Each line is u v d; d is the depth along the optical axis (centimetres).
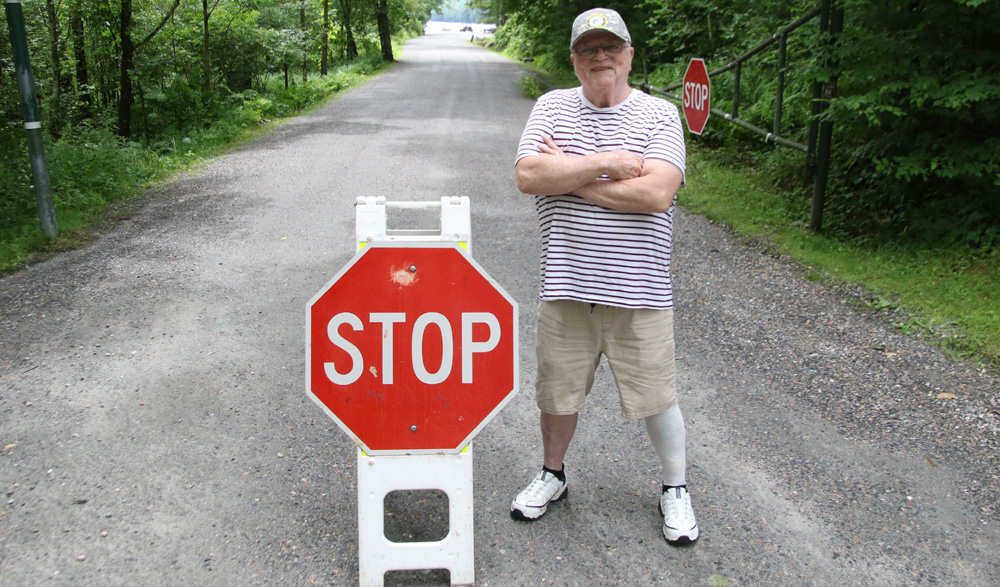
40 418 367
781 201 796
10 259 619
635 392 273
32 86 657
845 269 587
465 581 259
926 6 585
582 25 253
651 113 262
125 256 633
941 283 538
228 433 359
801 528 294
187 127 1435
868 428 367
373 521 254
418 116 1582
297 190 893
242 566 269
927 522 297
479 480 326
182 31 1641
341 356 248
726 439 359
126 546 278
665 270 266
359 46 3706
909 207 652
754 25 1072
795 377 422
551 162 253
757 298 545
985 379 409
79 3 1362
